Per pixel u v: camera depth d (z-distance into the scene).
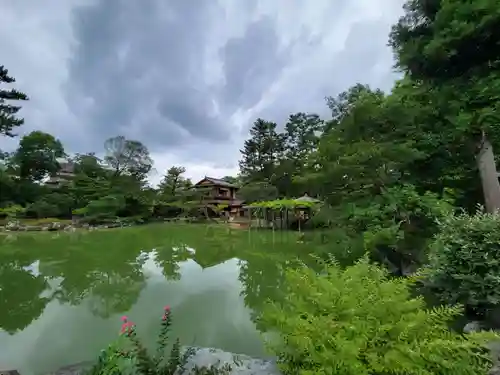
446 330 2.26
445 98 6.89
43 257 12.59
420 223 6.60
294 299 2.68
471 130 6.62
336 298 2.34
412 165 7.35
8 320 5.72
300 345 2.14
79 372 3.46
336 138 8.35
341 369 1.86
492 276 3.63
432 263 4.39
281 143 46.97
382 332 2.08
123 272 9.85
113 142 45.22
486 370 2.17
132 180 38.91
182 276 9.26
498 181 6.77
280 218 25.91
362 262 2.99
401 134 7.28
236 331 5.07
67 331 5.19
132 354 2.63
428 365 1.91
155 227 29.72
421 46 7.14
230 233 23.19
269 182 38.00
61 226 26.45
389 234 6.02
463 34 6.04
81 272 9.86
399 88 8.22
